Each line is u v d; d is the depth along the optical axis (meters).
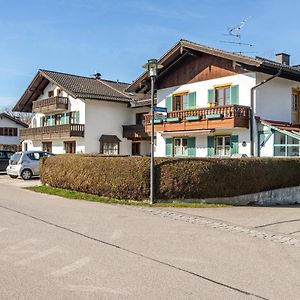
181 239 8.17
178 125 24.97
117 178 13.70
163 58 25.25
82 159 15.25
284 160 16.23
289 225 10.23
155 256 6.83
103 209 11.78
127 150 39.00
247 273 6.01
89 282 5.45
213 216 11.18
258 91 22.22
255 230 9.40
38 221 9.76
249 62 21.12
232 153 22.95
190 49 24.31
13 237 8.02
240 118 21.86
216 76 23.97
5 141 56.09
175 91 26.39
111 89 40.41
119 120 38.66
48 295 4.95
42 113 43.31
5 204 12.63
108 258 6.64
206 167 13.48
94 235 8.31
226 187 13.91
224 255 7.01
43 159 18.08
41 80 41.38
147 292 5.12
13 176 24.20
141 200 13.32
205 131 23.19
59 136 37.38
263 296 5.08
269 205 14.95
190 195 13.37
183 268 6.18
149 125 27.28
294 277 5.86
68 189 15.97
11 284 5.33
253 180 14.72
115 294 5.03
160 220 10.26
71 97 38.47
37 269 5.99
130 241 7.87
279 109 23.44
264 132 21.64
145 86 27.52
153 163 13.12
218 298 4.97
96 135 37.12
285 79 23.84
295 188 16.83
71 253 6.89
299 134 20.55
